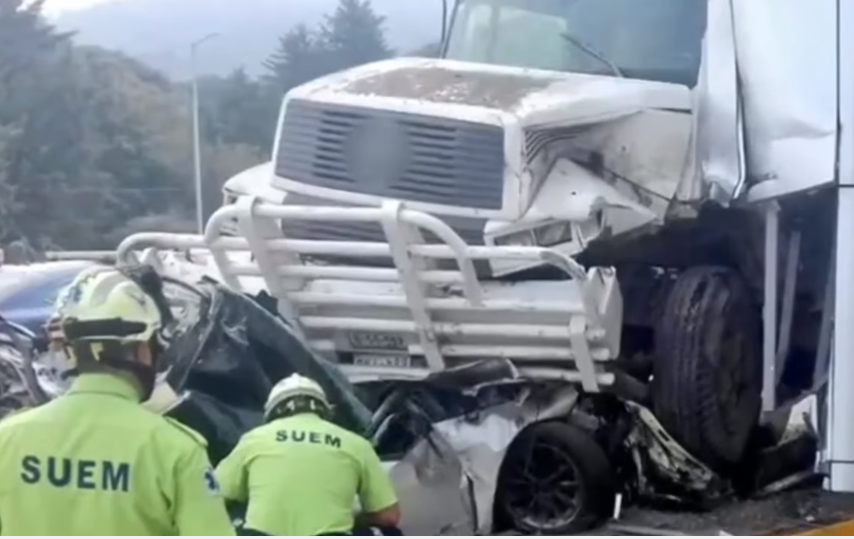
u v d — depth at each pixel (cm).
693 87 680
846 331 595
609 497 631
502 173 614
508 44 727
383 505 491
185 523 334
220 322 600
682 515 629
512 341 634
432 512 624
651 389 669
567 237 630
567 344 627
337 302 636
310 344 649
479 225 619
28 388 630
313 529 470
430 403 644
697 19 685
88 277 349
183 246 645
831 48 611
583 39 705
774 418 691
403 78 664
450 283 616
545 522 629
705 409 655
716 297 663
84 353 340
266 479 475
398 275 619
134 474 332
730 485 671
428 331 634
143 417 338
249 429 594
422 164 623
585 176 639
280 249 633
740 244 691
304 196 645
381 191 628
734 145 648
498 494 637
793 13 625
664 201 665
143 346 343
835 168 605
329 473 477
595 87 657
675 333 658
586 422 655
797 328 679
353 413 617
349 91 644
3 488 336
